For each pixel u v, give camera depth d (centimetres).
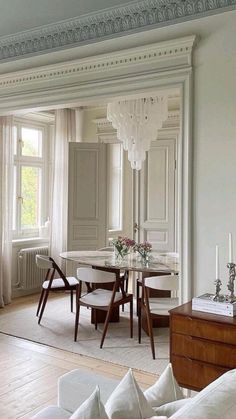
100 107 642
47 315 503
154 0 299
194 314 249
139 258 453
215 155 289
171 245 569
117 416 135
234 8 281
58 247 621
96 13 323
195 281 298
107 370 347
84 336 429
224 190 287
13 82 390
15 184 606
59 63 355
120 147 704
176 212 566
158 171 577
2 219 541
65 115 627
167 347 401
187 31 299
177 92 316
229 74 284
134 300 573
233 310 245
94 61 337
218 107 288
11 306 544
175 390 157
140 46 313
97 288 479
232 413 123
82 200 605
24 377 331
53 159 621
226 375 143
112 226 707
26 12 322
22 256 589
